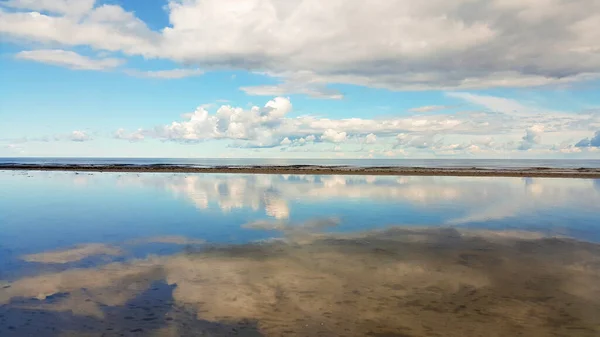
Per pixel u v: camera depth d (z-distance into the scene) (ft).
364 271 28.27
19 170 156.04
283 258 31.68
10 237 39.60
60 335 19.08
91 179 111.86
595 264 30.12
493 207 58.75
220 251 33.94
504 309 21.81
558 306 22.18
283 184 96.07
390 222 47.21
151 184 95.91
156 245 36.17
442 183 98.43
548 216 51.19
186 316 21.04
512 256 32.35
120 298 23.43
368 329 19.53
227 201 65.16
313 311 21.59
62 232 41.96
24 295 23.94
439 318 20.70
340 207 58.65
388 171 143.43
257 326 19.92
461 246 35.65
